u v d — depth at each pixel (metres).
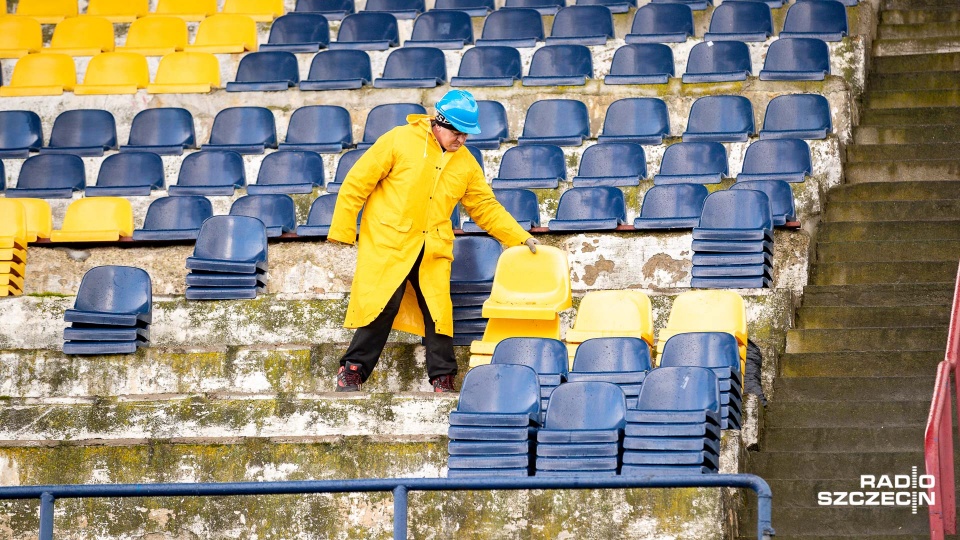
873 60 30.17
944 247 22.22
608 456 15.63
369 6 35.06
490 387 16.73
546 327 19.33
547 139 27.41
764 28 31.27
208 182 26.66
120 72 32.09
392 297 18.45
